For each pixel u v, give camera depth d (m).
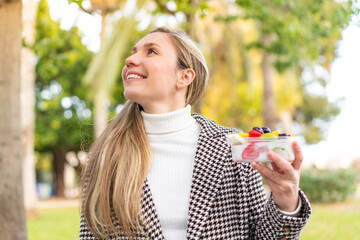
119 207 1.95
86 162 2.21
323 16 8.44
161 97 2.13
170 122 2.14
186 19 8.73
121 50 10.68
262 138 1.73
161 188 2.05
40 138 21.92
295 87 18.20
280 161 1.64
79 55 14.27
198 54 2.23
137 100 2.13
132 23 10.20
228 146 2.07
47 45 9.62
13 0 4.70
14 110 4.75
